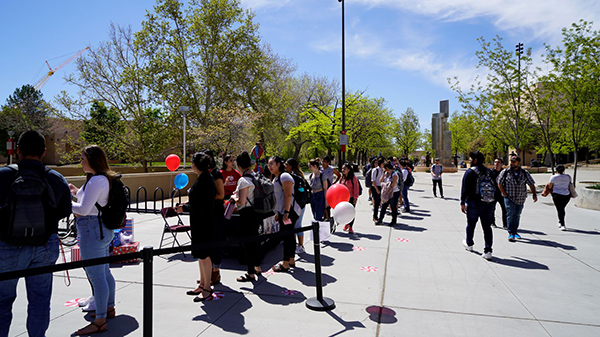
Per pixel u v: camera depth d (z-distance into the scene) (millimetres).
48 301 2936
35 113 49781
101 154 3406
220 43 31031
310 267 5598
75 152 24906
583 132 15109
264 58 33031
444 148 38719
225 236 5984
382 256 6207
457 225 9070
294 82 42031
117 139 27031
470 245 6543
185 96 28734
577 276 5145
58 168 34031
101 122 27500
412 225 9078
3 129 48688
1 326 2734
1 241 2660
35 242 2727
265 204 4867
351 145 38594
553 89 14906
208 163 4238
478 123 18312
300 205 5543
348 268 5527
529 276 5141
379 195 9289
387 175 9055
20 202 2652
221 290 4613
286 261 5410
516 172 7141
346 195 5273
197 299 4227
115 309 3971
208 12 30016
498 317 3820
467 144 53812
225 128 25828
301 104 40312
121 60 25750
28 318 2855
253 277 4980
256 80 32344
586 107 14047
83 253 3350
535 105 15938
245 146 25469
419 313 3922
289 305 4133
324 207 7508
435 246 6891
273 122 34500
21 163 2760
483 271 5371
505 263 5766
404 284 4824
